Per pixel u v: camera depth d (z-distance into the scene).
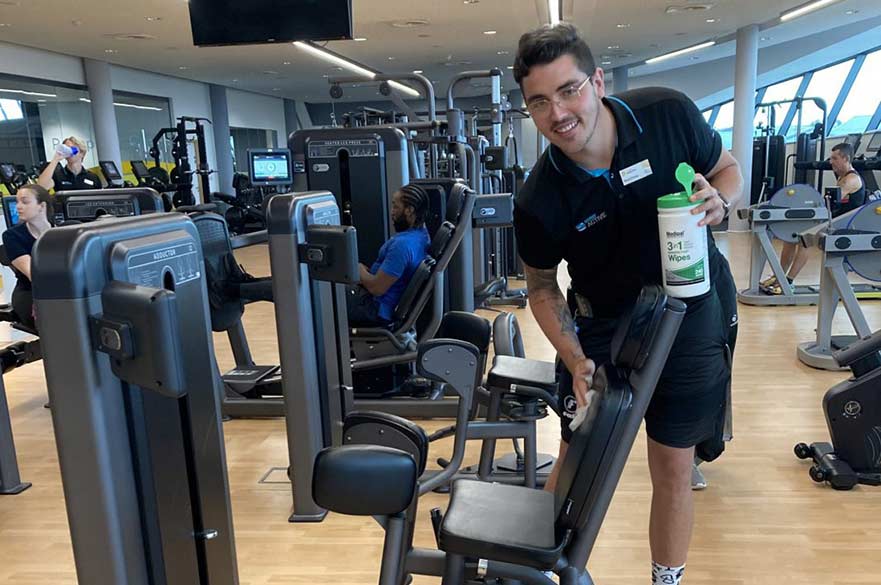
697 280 1.26
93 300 1.07
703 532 2.27
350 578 2.10
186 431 1.32
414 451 1.39
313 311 2.39
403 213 3.36
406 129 4.18
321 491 1.13
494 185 6.50
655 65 15.15
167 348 0.99
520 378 2.04
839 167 5.70
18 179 7.77
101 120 11.48
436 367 1.95
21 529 2.49
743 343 4.51
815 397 3.50
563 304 1.63
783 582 1.99
